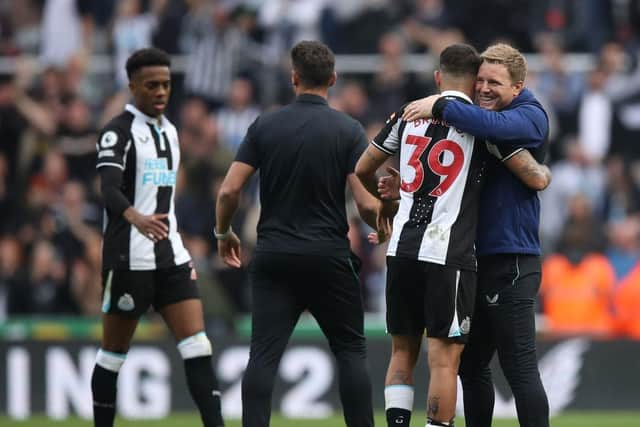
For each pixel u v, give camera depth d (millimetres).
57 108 53062
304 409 40969
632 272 44375
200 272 42469
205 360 27094
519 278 23906
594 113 51469
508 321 23859
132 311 26906
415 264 23609
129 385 40719
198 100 50125
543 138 23828
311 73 25219
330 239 24781
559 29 54906
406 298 24047
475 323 24594
